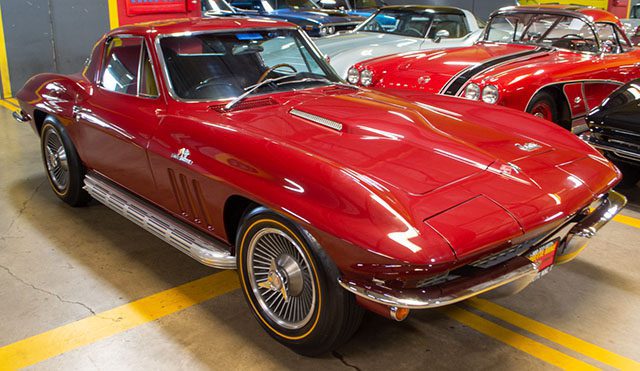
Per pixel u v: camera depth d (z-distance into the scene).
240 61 3.44
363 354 2.65
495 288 2.43
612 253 3.68
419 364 2.58
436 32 7.68
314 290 2.38
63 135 4.01
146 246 3.75
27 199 4.53
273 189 2.42
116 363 2.59
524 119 3.26
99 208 4.37
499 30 6.59
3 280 3.30
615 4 17.19
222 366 2.56
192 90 3.20
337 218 2.20
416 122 2.94
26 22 8.17
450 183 2.40
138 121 3.25
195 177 2.81
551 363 2.59
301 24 10.47
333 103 3.17
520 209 2.31
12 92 8.39
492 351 2.68
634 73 6.03
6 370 2.53
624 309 3.04
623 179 4.79
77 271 3.42
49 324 2.88
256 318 2.79
